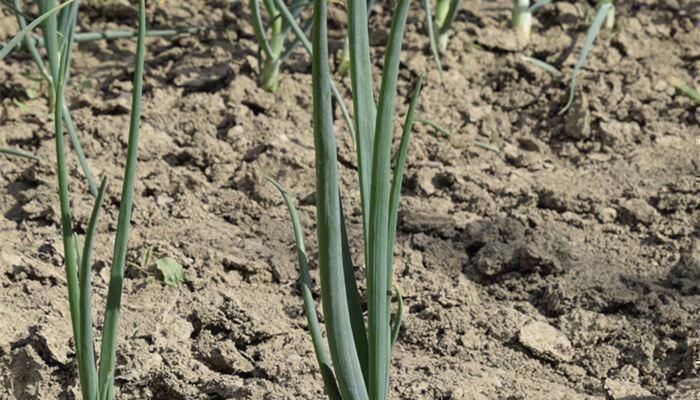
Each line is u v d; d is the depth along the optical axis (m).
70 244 3.13
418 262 4.45
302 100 5.48
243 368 3.86
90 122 5.16
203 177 5.00
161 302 4.15
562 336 4.02
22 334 3.92
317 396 3.71
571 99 5.24
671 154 5.07
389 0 6.22
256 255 4.45
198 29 5.59
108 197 4.74
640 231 4.59
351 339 3.01
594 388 3.78
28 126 5.19
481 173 5.00
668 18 6.11
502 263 4.39
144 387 3.77
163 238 4.53
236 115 5.30
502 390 3.71
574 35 6.00
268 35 5.93
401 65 5.66
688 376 3.78
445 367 3.87
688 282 4.23
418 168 5.05
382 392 3.03
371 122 2.88
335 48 5.80
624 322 4.07
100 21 6.07
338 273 2.93
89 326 3.12
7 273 4.22
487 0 6.35
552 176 4.99
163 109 5.35
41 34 5.70
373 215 2.85
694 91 5.38
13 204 4.76
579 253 4.46
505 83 5.64
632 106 5.39
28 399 3.76
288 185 4.91
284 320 4.13
